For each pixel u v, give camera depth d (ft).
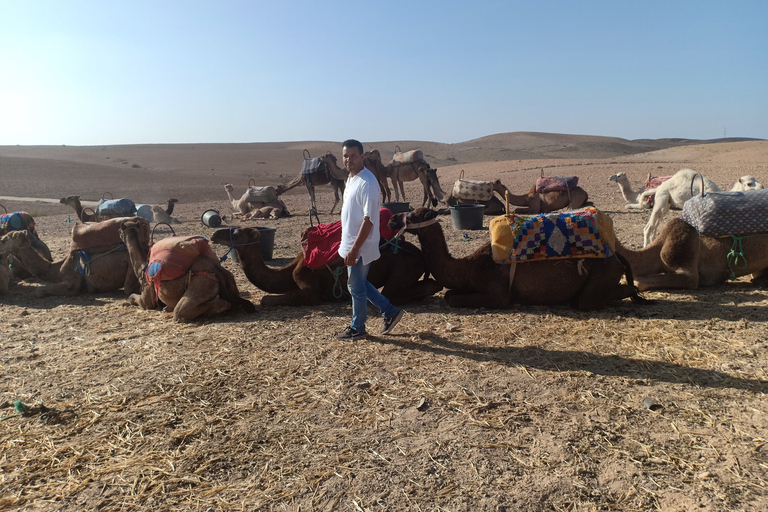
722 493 10.63
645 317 21.56
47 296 28.73
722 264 25.02
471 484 11.23
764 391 14.70
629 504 10.50
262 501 10.93
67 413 14.88
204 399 15.48
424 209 23.66
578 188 51.60
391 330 20.99
